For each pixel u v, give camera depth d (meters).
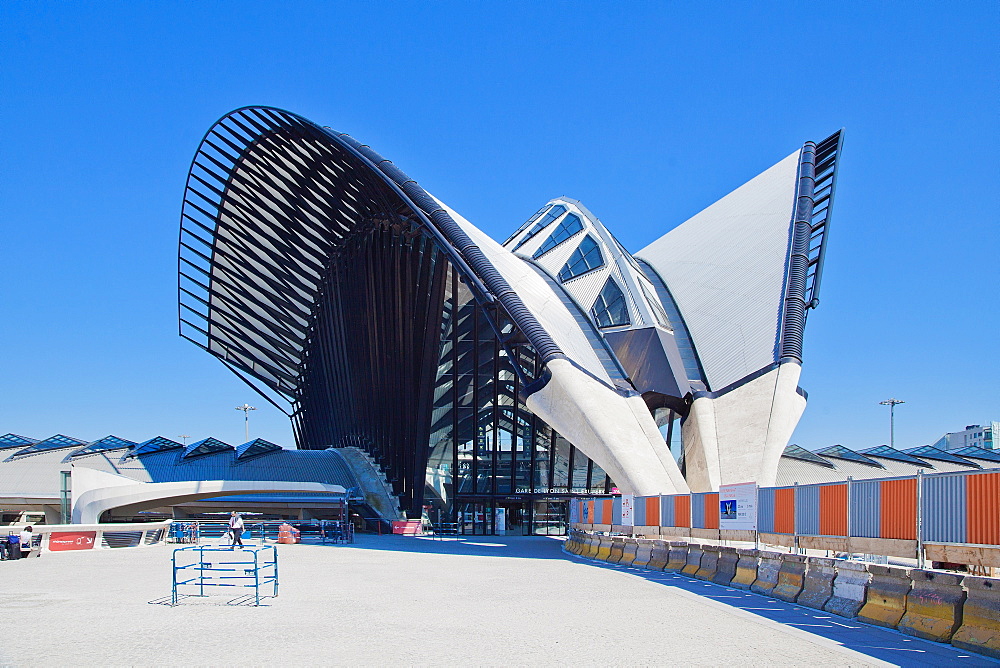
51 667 9.19
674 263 53.28
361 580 19.80
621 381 38.66
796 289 41.94
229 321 64.31
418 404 48.31
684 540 23.67
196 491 46.66
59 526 33.31
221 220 58.25
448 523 48.47
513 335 36.16
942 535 12.45
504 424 48.69
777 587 16.17
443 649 10.39
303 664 9.41
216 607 14.59
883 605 12.70
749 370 39.38
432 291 45.19
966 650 10.52
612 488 50.25
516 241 55.22
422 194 39.47
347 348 56.62
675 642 10.98
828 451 61.09
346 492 50.25
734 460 34.69
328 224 54.25
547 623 12.65
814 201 49.06
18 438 73.56
